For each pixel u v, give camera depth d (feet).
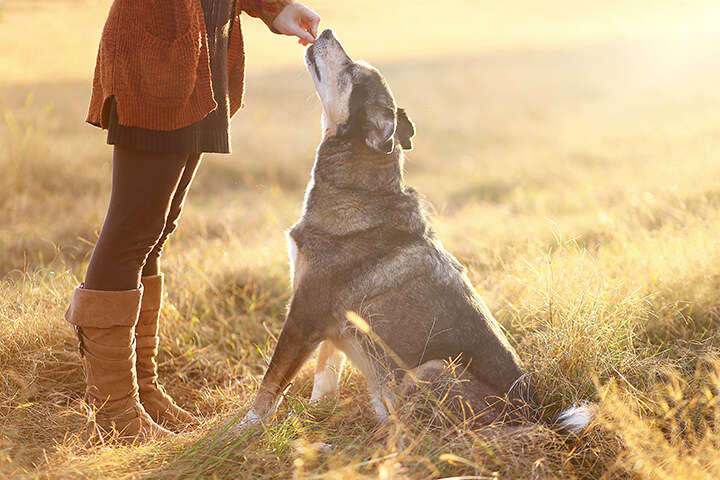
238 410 9.63
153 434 8.87
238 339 12.89
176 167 8.35
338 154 10.71
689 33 99.66
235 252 17.21
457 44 95.86
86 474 7.23
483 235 18.57
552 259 12.98
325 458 7.72
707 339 10.58
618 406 8.38
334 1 161.79
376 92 10.84
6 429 8.29
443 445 7.69
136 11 7.61
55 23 87.71
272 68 69.36
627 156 36.19
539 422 8.84
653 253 13.21
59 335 10.97
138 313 8.94
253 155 36.78
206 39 8.10
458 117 52.90
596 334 9.88
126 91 7.64
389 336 9.62
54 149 30.35
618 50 88.33
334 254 9.99
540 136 46.16
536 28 121.39
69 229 19.95
